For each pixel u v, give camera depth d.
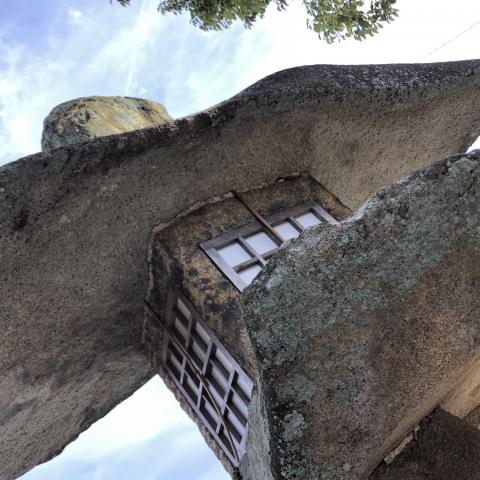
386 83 4.82
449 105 5.34
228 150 4.47
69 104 5.94
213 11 6.78
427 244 2.31
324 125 4.86
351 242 2.29
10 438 4.86
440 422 2.98
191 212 4.49
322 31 6.58
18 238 3.68
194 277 4.11
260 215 4.59
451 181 2.29
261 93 4.30
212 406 4.48
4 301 3.87
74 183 3.75
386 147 5.42
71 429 5.45
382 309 2.29
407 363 2.31
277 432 2.17
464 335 2.36
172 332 4.48
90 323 4.45
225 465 4.47
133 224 4.22
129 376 5.39
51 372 4.54
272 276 2.26
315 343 2.23
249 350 3.72
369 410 2.27
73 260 4.03
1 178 3.45
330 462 2.21
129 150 3.88
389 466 2.82
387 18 6.40
